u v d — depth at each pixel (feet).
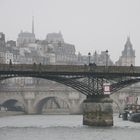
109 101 641.81
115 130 601.21
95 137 530.27
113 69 630.33
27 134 562.25
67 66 622.13
